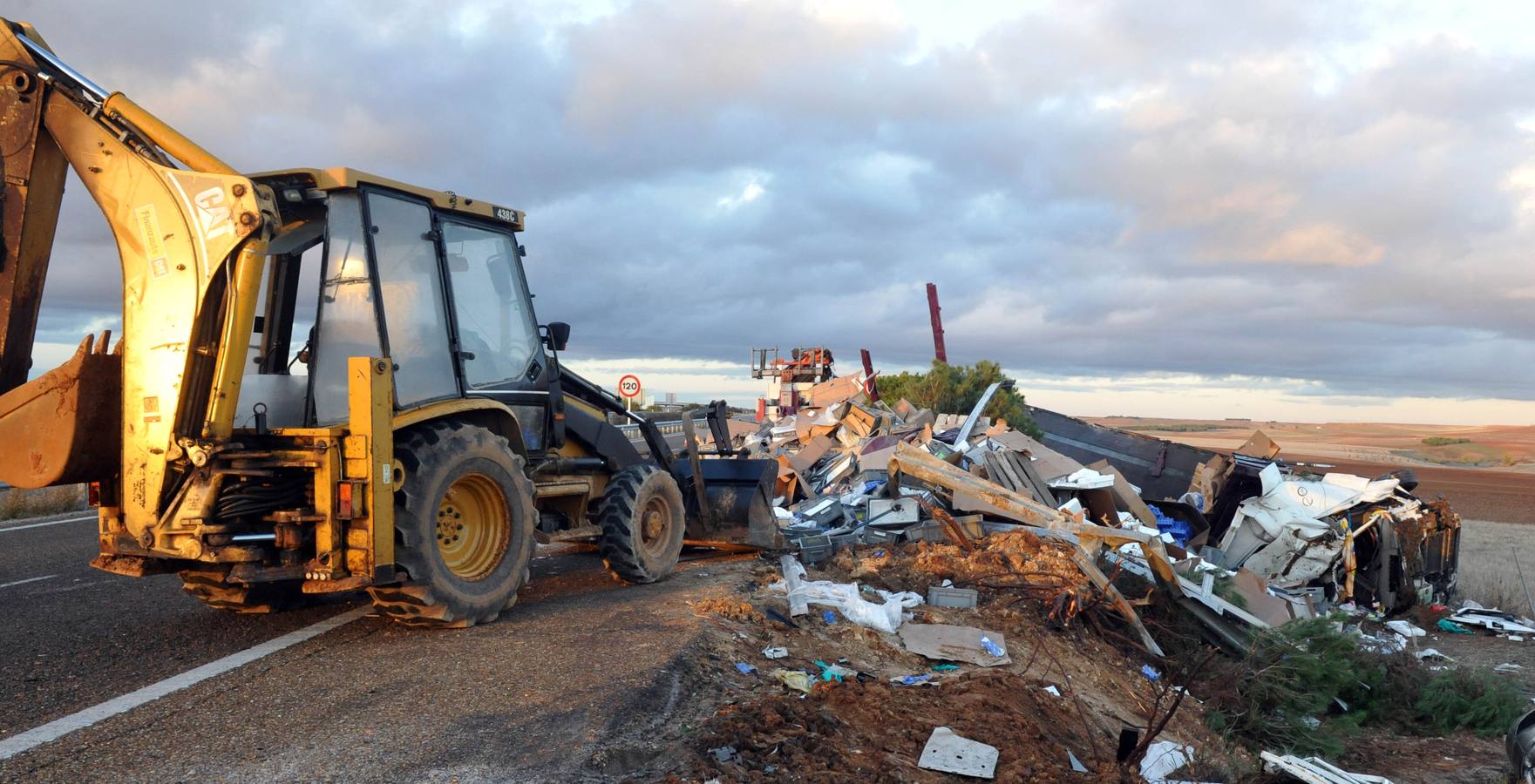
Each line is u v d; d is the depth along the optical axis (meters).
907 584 8.57
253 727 4.09
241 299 5.24
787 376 31.98
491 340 6.91
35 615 6.57
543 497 7.27
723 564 8.91
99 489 5.62
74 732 4.00
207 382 5.26
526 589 7.76
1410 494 15.73
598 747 3.93
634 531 7.59
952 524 10.16
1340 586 14.30
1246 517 15.19
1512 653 12.58
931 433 16.53
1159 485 18.86
